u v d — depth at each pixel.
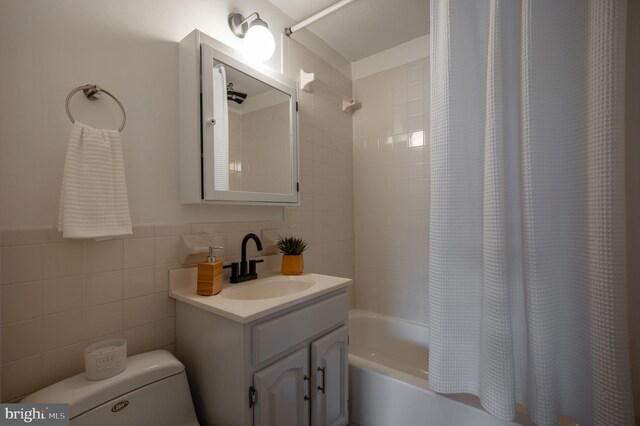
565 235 1.03
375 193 2.21
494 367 1.02
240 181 1.33
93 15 1.00
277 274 1.46
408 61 2.06
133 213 1.08
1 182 0.82
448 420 1.17
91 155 0.92
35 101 0.88
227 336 0.94
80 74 0.97
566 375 1.04
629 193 1.03
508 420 0.98
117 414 0.83
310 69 1.91
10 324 0.82
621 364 0.90
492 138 1.03
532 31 1.01
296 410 1.07
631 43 1.04
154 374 0.92
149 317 1.11
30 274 0.86
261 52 1.42
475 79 1.19
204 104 1.17
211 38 1.22
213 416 1.00
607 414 0.92
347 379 1.32
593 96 0.94
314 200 1.91
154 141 1.14
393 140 2.12
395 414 1.31
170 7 1.21
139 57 1.11
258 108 1.42
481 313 1.11
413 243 2.04
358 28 1.91
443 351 1.17
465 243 1.17
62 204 0.87
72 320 0.93
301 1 1.66
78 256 0.95
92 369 0.85
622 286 0.91
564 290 1.04
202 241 1.25
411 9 1.73
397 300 2.10
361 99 2.28
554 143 1.03
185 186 1.20
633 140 1.03
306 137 1.86
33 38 0.88
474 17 1.20
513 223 1.07
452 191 1.16
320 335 1.19
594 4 0.94
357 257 2.29
